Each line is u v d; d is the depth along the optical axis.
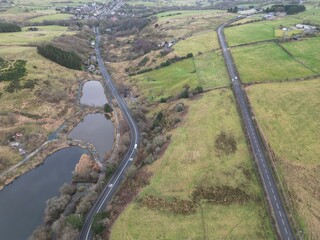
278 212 95.50
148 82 196.88
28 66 191.62
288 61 188.75
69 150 141.62
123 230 93.25
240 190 103.88
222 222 93.50
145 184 109.38
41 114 163.62
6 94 167.12
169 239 89.38
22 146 141.25
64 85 190.62
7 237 96.38
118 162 127.12
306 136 125.50
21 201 111.81
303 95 151.75
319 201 97.50
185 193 103.88
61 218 98.69
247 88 162.88
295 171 109.50
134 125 154.88
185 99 161.00
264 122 136.00
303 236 87.56
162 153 121.75
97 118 167.25
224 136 128.25
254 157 117.06
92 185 117.44
